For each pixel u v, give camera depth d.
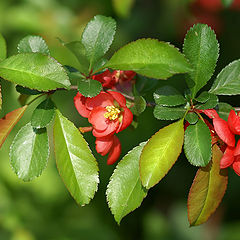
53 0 0.99
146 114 0.97
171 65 0.59
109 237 0.96
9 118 0.61
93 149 0.97
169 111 0.61
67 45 0.62
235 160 0.61
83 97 0.63
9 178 0.95
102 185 0.99
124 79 0.66
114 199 0.61
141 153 0.59
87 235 0.95
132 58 0.60
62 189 0.98
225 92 0.63
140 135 0.97
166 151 0.60
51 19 0.98
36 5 0.98
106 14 1.02
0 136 0.61
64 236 0.93
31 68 0.59
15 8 0.97
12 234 0.91
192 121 0.60
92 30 0.63
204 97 0.61
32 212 0.96
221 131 0.60
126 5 0.86
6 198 0.95
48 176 0.97
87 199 0.60
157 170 0.59
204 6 1.02
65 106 0.97
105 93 0.62
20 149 0.60
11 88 0.89
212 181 0.60
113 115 0.62
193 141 0.59
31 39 0.62
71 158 0.60
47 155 0.60
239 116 0.62
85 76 0.63
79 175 0.60
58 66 0.59
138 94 0.64
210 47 0.62
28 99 0.69
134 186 0.61
